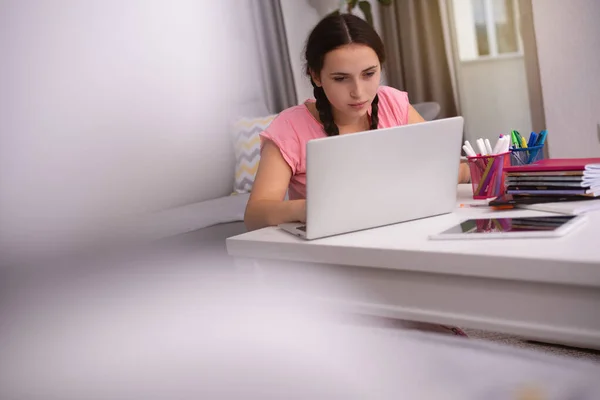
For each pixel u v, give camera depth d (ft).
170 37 9.39
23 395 1.58
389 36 11.89
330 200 3.53
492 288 2.91
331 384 1.57
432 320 3.16
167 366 1.66
